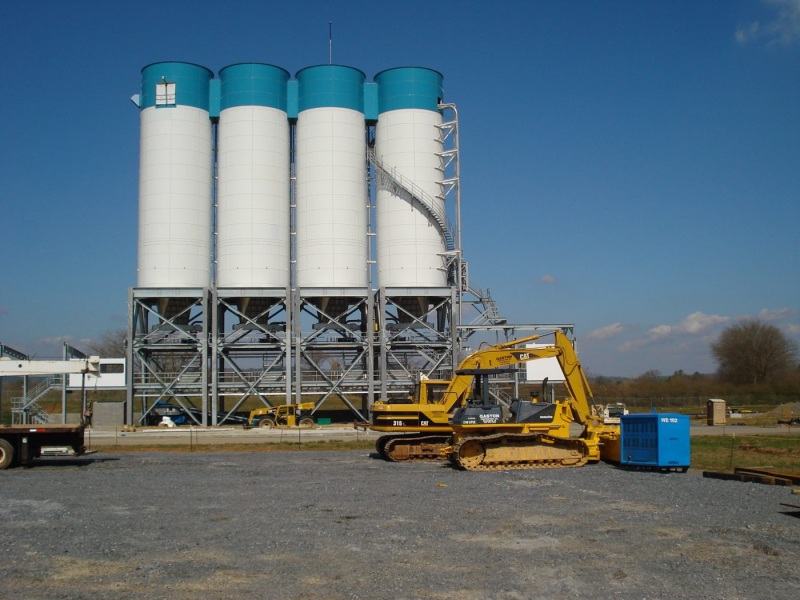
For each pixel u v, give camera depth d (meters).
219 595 12.12
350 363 64.31
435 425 32.69
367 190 66.25
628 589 12.25
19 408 60.69
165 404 63.12
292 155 66.25
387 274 63.56
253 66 63.22
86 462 33.38
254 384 60.84
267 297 61.50
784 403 85.31
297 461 33.16
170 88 62.22
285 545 15.37
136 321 61.25
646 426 28.34
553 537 15.91
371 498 21.33
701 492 22.03
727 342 119.06
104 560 14.39
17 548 15.41
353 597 11.93
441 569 13.48
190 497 22.02
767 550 14.60
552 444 29.44
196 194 62.03
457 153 64.62
